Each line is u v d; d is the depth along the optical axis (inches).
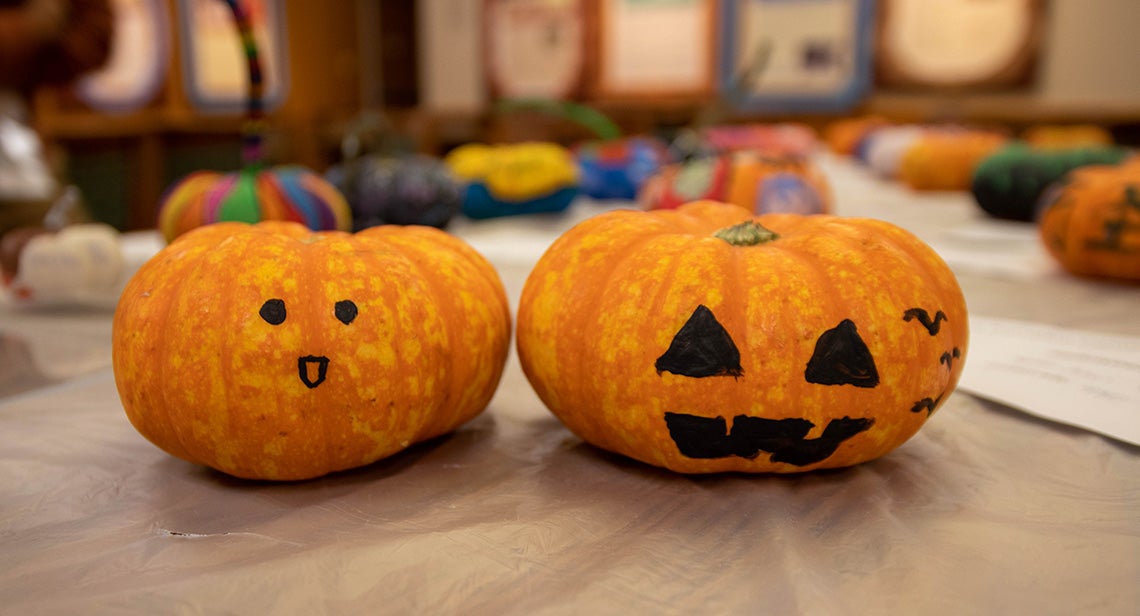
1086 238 21.1
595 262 11.4
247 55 19.7
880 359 10.3
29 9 27.9
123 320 10.9
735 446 10.4
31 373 15.4
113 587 8.5
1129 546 9.1
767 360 10.2
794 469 10.8
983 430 12.4
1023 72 64.7
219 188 20.8
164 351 10.3
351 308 10.4
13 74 29.0
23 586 8.6
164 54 65.4
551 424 13.0
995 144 40.9
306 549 9.2
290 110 77.7
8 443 12.2
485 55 85.7
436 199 27.0
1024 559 8.9
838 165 54.5
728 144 44.8
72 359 16.2
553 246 12.3
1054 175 29.4
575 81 82.5
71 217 21.0
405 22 86.0
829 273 10.7
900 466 11.3
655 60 78.8
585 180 38.0
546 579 8.5
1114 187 20.9
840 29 70.9
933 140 41.4
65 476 11.2
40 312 19.9
